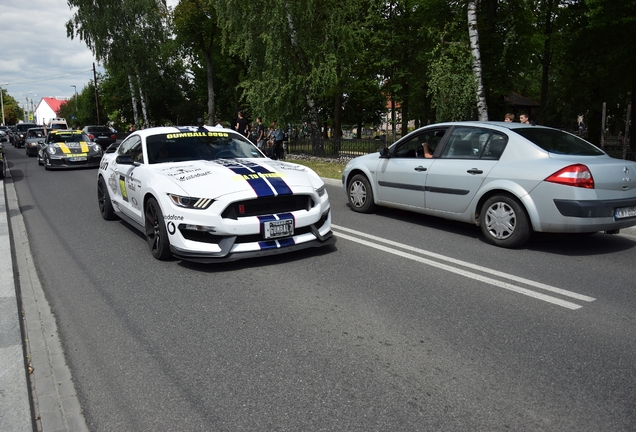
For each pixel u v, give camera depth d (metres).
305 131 20.34
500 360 3.39
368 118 46.31
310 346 3.62
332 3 18.31
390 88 28.17
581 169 5.66
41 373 3.30
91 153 18.53
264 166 5.93
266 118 19.00
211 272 5.37
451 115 14.90
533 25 23.03
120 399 2.98
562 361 3.38
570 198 5.66
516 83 23.97
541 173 5.86
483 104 14.60
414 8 25.94
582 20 22.02
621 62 21.97
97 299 4.66
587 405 2.86
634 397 2.94
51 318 4.24
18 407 2.85
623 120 33.41
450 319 4.09
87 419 2.79
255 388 3.07
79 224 8.18
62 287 5.03
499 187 6.24
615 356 3.45
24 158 26.80
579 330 3.87
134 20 39.06
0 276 5.28
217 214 5.06
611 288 4.83
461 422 2.70
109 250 6.43
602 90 27.38
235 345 3.65
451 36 20.84
